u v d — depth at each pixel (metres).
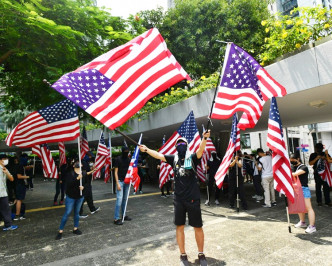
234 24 13.52
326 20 5.48
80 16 6.68
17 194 6.47
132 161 5.92
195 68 14.30
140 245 4.31
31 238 4.90
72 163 5.13
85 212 7.09
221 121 9.34
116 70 3.40
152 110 10.94
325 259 3.48
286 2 32.22
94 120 10.01
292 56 5.62
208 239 4.47
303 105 7.47
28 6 5.29
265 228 5.02
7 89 9.70
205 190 10.98
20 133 5.41
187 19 14.55
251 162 9.84
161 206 7.62
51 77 7.01
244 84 4.18
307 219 5.60
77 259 3.80
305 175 4.79
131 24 8.53
